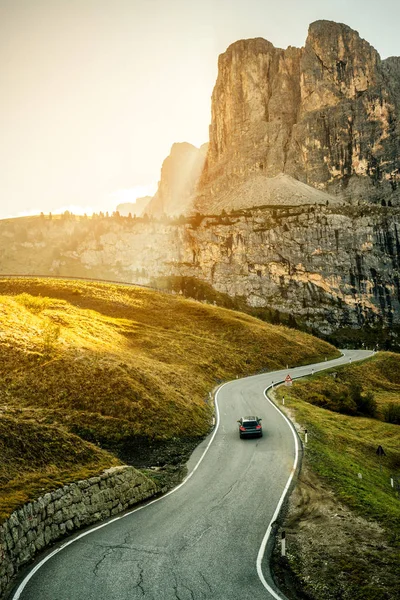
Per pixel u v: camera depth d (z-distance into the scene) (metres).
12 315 49.47
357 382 68.06
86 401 31.78
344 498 19.42
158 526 16.27
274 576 12.82
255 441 29.58
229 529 16.08
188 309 90.25
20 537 13.15
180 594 11.58
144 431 29.17
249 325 85.19
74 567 12.91
